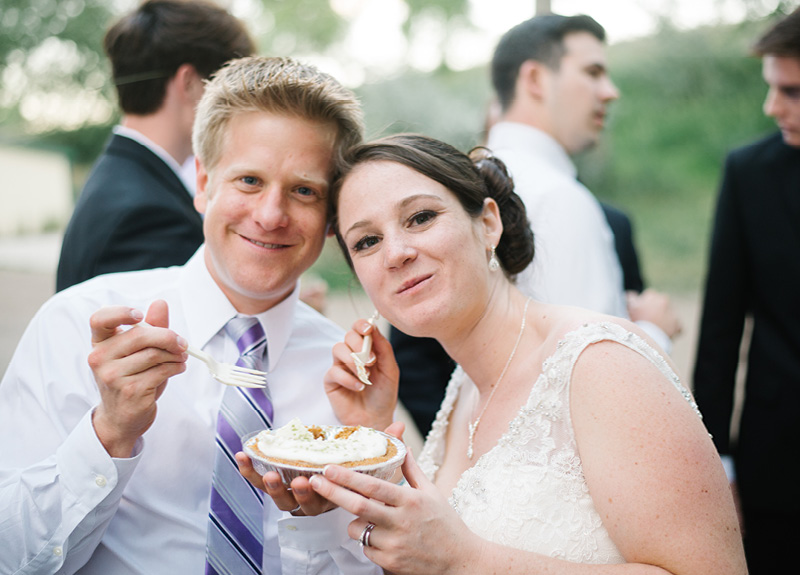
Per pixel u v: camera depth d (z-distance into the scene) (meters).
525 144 3.06
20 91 11.45
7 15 10.59
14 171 12.66
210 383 2.02
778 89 3.16
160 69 2.80
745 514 3.39
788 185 3.28
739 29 14.60
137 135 2.86
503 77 3.15
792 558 3.29
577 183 3.05
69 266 2.68
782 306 3.29
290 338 2.19
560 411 1.68
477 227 1.93
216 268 2.01
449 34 16.16
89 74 11.18
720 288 3.47
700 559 1.46
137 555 1.86
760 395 3.33
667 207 13.80
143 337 1.55
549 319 1.89
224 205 1.91
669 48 14.95
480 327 1.94
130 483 1.88
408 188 1.83
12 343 8.47
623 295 3.31
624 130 14.97
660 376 1.61
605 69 3.13
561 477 1.65
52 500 1.64
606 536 1.61
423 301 1.83
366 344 2.02
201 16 2.85
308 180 1.92
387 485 1.40
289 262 1.97
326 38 14.84
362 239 1.89
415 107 13.71
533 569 1.50
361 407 2.09
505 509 1.67
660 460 1.50
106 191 2.71
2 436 1.90
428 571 1.45
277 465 1.47
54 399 1.89
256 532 1.81
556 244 2.65
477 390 2.15
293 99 1.88
